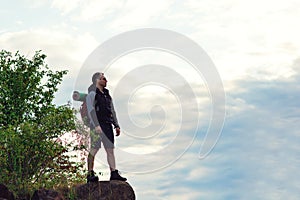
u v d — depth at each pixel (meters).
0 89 10.26
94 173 8.56
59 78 10.66
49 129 8.91
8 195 7.89
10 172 8.80
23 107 10.30
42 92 10.52
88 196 8.41
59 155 8.85
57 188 8.63
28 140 8.74
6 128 9.84
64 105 9.45
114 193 8.45
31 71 10.48
